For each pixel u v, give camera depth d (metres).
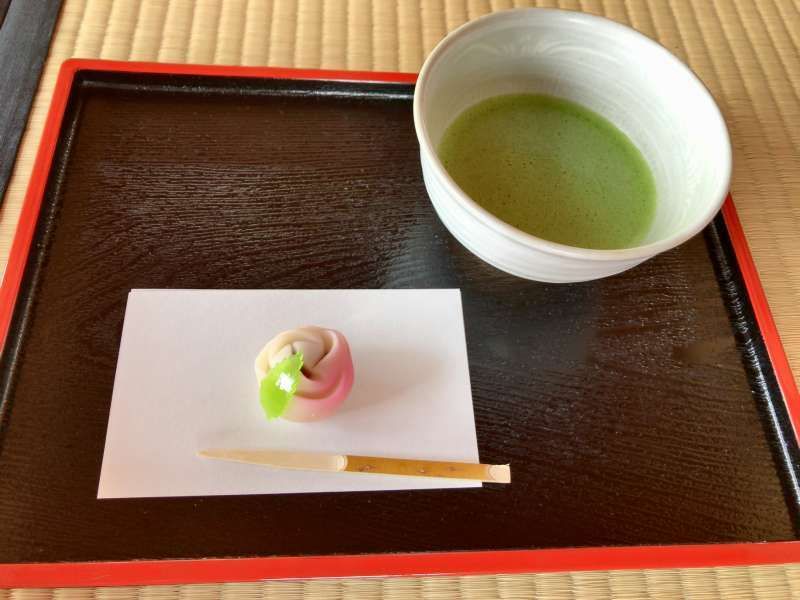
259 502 0.22
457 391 0.25
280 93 0.31
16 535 0.21
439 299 0.27
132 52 0.31
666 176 0.27
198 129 0.29
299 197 0.29
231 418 0.24
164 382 0.24
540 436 0.25
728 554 0.23
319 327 0.24
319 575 0.21
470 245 0.25
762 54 0.36
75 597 0.21
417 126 0.22
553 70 0.28
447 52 0.24
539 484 0.24
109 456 0.22
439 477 0.23
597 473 0.24
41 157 0.27
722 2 0.38
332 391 0.23
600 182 0.28
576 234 0.26
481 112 0.29
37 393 0.23
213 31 0.32
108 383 0.24
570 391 0.26
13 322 0.24
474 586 0.22
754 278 0.29
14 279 0.25
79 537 0.21
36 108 0.29
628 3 0.37
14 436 0.22
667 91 0.26
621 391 0.26
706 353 0.27
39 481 0.22
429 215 0.29
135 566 0.21
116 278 0.26
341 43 0.33
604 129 0.29
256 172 0.29
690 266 0.29
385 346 0.26
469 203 0.21
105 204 0.27
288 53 0.32
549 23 0.25
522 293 0.28
